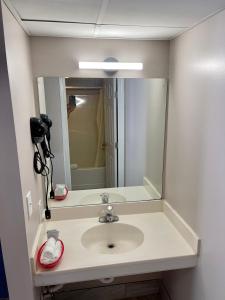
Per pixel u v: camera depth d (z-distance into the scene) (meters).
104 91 1.73
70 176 1.85
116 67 1.64
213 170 1.19
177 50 1.56
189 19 1.20
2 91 1.00
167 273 1.97
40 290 1.60
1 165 1.07
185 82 1.46
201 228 1.35
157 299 2.10
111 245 1.77
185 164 1.50
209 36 1.18
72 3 1.01
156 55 1.69
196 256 1.41
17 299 1.28
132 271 1.40
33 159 1.41
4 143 1.05
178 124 1.59
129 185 1.93
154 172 1.91
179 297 1.73
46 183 1.76
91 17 1.18
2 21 0.95
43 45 1.57
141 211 1.92
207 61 1.20
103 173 1.89
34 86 1.59
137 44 1.66
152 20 1.23
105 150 1.86
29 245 1.25
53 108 1.71
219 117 1.12
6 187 1.10
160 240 1.56
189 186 1.46
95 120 1.79
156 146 1.87
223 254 1.15
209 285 1.30
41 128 1.38
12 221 1.15
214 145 1.17
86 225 1.76
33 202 1.38
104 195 1.88
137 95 1.76
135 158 1.88
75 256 1.42
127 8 1.07
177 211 1.67
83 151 1.83
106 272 1.37
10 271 1.23
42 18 1.19
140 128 1.82
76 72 1.65
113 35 1.53
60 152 1.79
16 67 1.14
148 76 1.72
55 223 1.78
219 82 1.11
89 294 2.06
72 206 1.83
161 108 1.79
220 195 1.14
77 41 1.60
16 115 1.08
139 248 1.49
